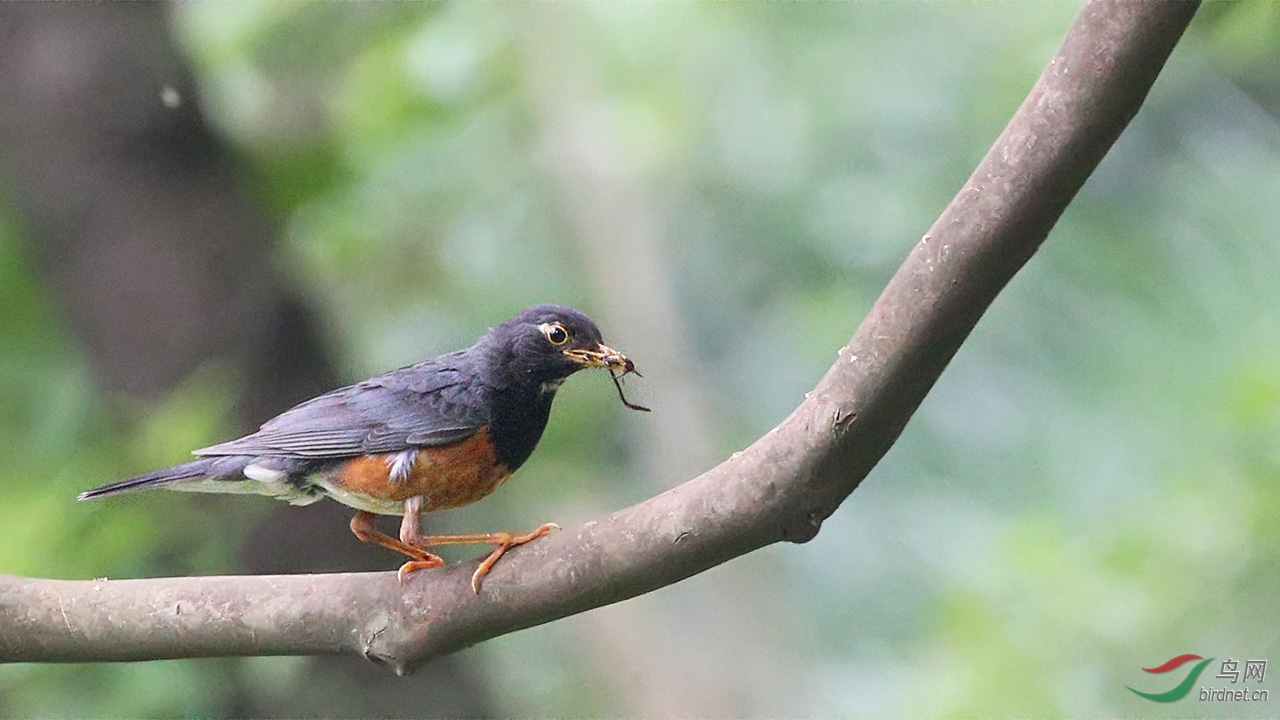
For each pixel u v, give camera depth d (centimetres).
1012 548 1257
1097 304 1452
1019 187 514
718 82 1648
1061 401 1442
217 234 1066
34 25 1050
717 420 1627
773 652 1616
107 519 900
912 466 1491
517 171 1563
